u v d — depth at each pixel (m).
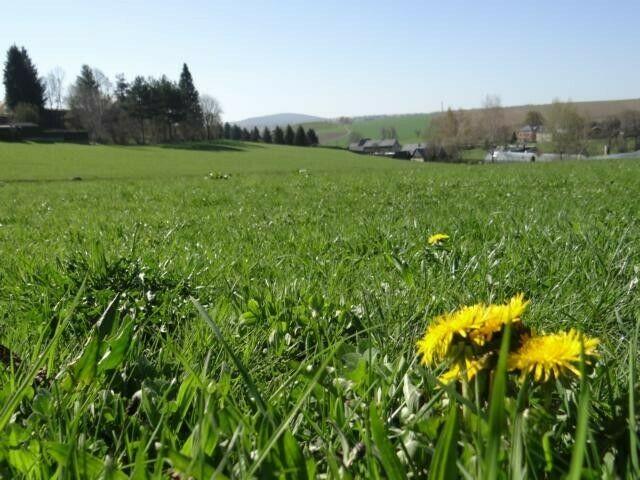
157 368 2.25
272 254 5.16
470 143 142.75
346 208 10.45
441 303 3.18
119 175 56.72
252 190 16.62
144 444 1.53
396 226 6.71
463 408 1.40
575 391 1.58
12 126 127.44
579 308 3.07
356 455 1.40
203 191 17.14
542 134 159.62
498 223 6.54
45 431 1.71
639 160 30.12
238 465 1.34
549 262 4.15
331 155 114.75
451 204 10.20
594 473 1.18
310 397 1.85
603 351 2.27
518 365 1.22
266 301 3.13
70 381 1.99
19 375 2.06
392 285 3.66
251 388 1.39
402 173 24.55
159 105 142.38
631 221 6.10
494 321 1.31
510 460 1.15
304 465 1.31
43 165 70.44
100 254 3.61
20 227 9.49
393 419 1.68
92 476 1.36
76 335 2.88
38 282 3.62
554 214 7.36
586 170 20.33
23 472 1.44
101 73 148.88
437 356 1.57
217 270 4.24
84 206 14.10
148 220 9.76
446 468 1.06
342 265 4.29
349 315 2.94
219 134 167.38
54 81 158.00
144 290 3.46
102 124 138.00
